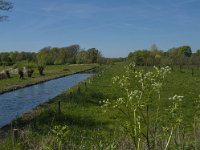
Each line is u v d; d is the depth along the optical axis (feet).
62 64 515.91
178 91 120.16
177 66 311.88
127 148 24.71
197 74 213.05
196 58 324.80
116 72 240.73
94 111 79.61
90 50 548.72
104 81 169.89
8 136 52.03
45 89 158.30
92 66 442.50
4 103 110.42
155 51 416.26
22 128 60.80
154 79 16.85
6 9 112.47
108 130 57.93
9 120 79.92
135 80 17.34
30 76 227.20
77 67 415.03
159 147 19.56
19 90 152.35
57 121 67.36
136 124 16.25
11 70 257.34
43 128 59.16
